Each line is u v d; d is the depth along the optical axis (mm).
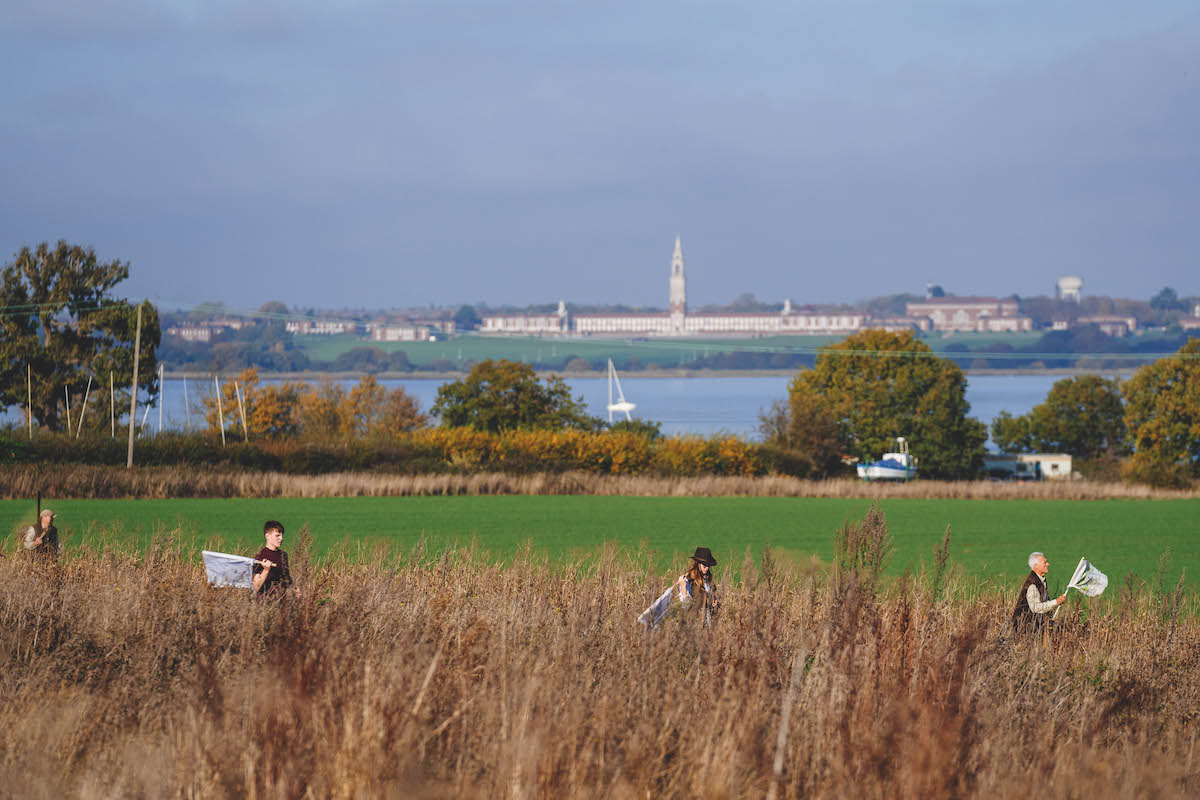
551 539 108875
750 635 31062
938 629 34406
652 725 24062
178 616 33688
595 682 28375
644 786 21500
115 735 24062
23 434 167250
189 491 148500
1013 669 32312
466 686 26203
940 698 26250
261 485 154500
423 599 37531
